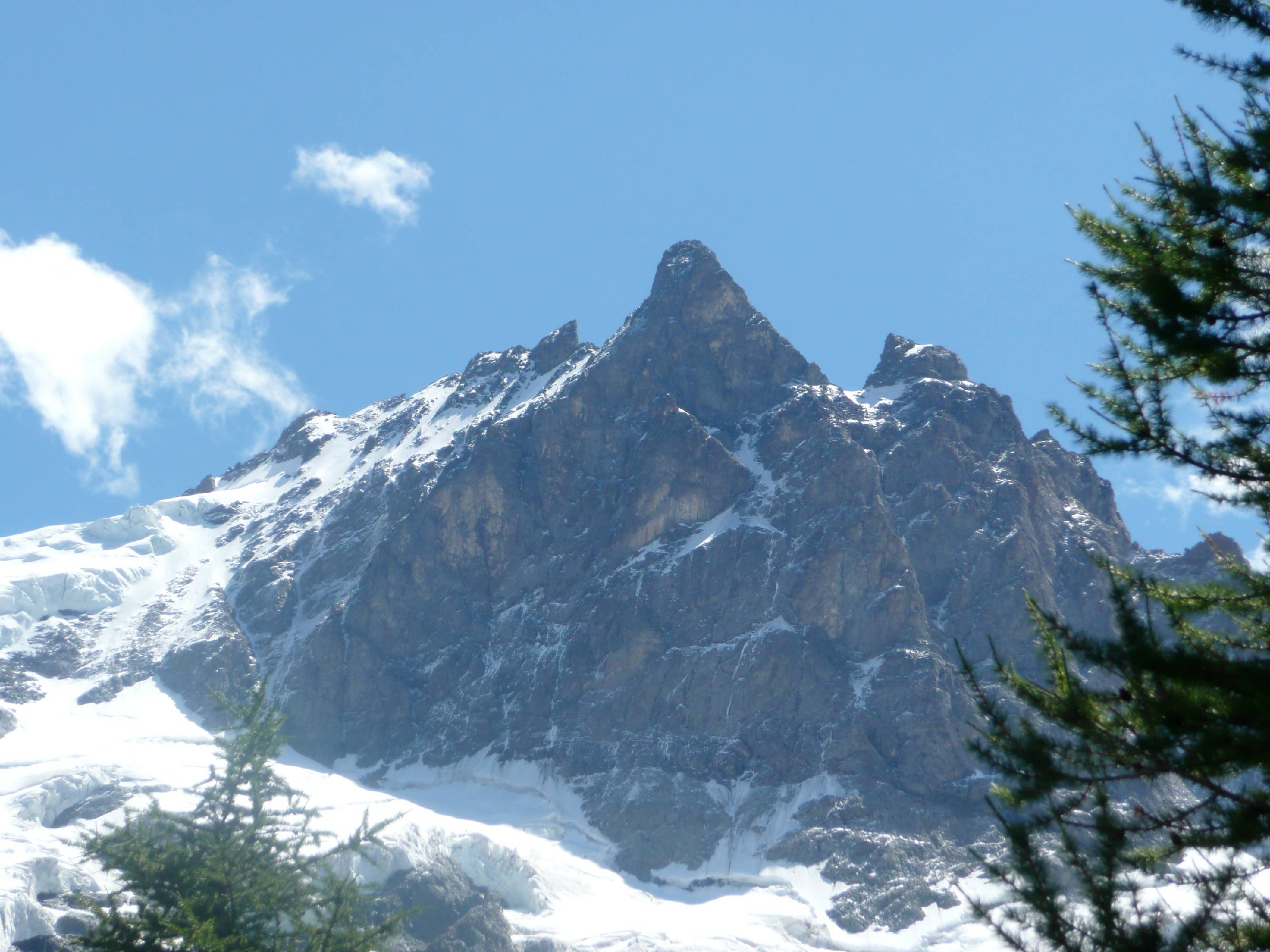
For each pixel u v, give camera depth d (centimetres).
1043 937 4331
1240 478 5050
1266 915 4241
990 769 4731
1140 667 4462
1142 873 4419
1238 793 4425
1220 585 5012
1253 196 5069
